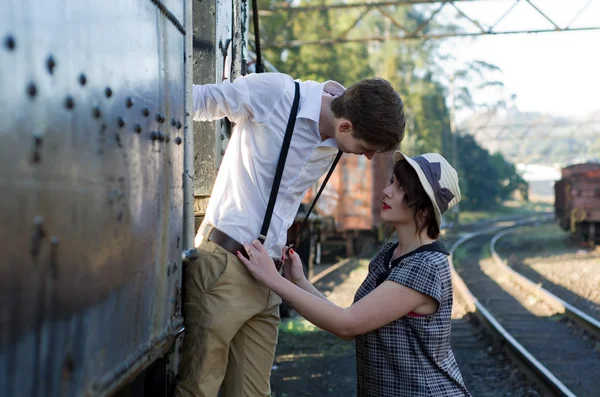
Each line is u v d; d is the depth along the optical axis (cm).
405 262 239
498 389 736
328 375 753
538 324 1122
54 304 129
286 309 1100
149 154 194
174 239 226
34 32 122
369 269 265
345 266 1936
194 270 259
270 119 257
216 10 318
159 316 207
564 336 1016
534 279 1758
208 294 254
